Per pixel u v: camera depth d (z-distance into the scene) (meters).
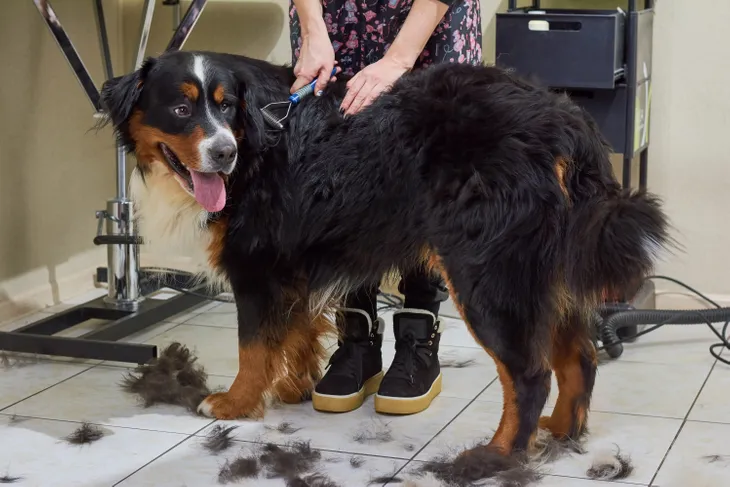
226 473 2.30
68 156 4.04
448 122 2.33
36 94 3.82
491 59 3.92
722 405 2.78
